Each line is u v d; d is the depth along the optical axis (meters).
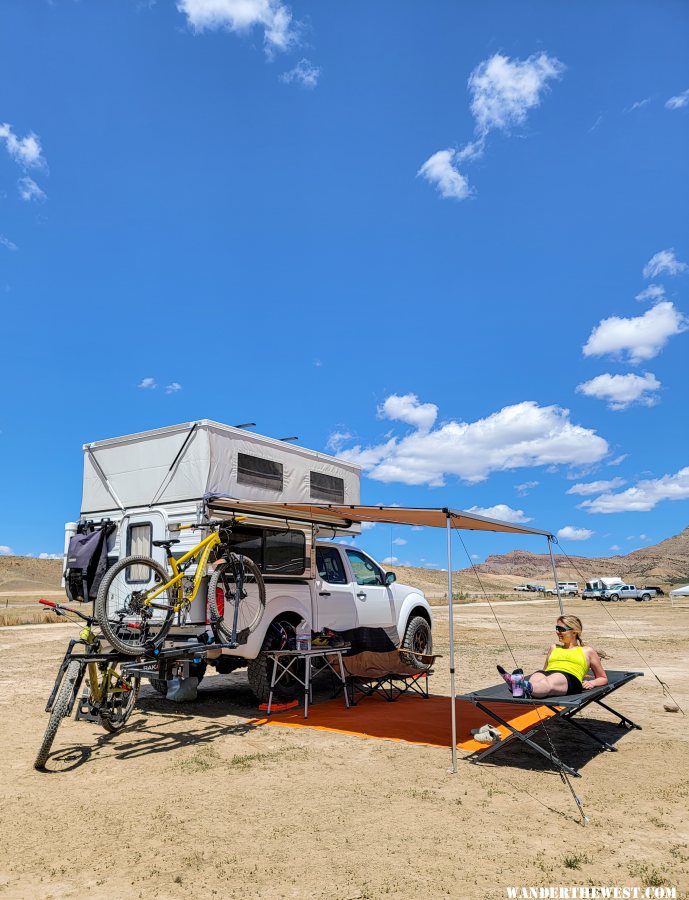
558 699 5.27
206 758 5.51
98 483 8.26
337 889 3.17
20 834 3.88
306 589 8.13
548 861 3.47
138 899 3.09
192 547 7.02
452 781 4.88
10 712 7.39
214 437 7.42
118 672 6.57
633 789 4.68
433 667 10.88
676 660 11.89
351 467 9.61
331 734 6.38
